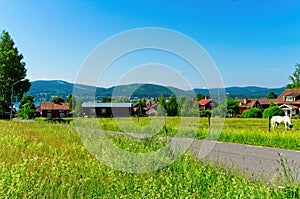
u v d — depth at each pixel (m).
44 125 26.66
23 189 5.90
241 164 11.21
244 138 19.28
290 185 6.25
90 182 6.70
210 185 6.65
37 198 5.72
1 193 5.63
